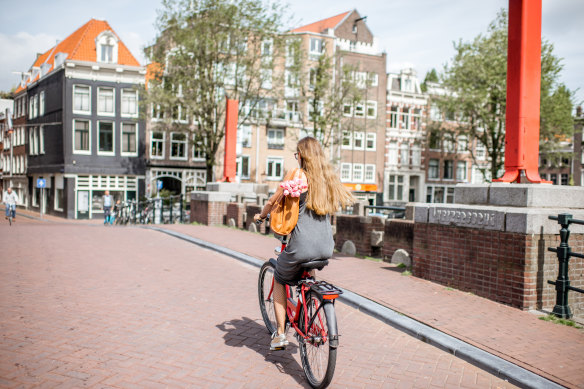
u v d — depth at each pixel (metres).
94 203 33.56
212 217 16.42
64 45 38.03
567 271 5.47
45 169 36.44
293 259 3.71
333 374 3.67
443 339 4.62
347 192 3.80
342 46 43.09
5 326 4.60
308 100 33.38
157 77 25.39
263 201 13.93
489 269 6.16
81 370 3.65
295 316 3.88
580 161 45.72
